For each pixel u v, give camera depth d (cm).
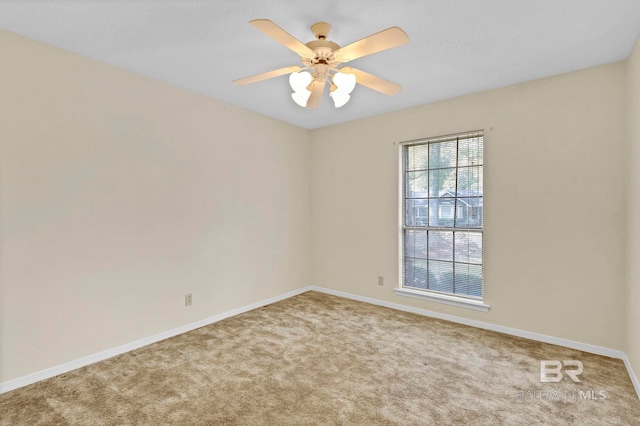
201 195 333
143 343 286
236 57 251
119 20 201
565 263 281
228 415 190
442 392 212
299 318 355
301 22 204
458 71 275
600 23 204
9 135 215
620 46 233
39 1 180
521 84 300
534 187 295
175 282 311
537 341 292
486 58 252
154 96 293
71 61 243
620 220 256
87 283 252
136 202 282
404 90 318
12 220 217
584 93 271
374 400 204
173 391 214
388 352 271
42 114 229
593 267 268
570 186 278
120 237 271
